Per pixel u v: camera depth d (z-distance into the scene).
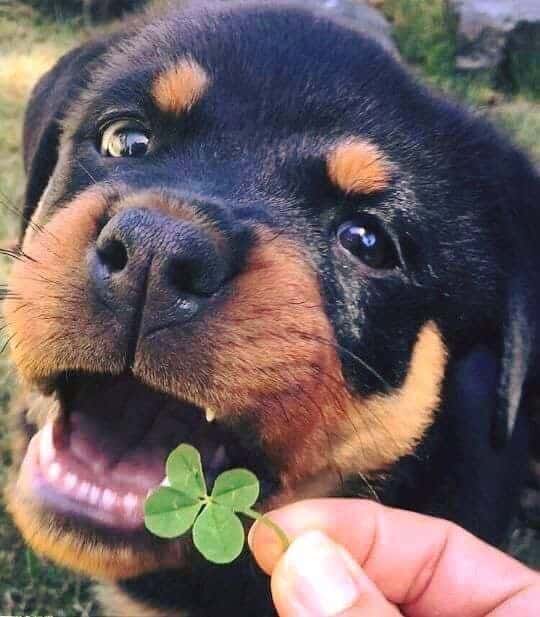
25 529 0.13
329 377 0.13
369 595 0.11
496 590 0.13
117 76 0.16
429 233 0.15
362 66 0.15
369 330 0.14
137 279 0.11
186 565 0.16
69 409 0.13
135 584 0.17
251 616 0.16
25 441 0.17
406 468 0.16
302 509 0.13
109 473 0.13
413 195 0.15
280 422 0.12
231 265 0.12
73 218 0.13
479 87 0.35
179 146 0.14
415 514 0.13
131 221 0.11
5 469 0.21
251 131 0.14
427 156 0.15
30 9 0.38
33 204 0.18
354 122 0.15
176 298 0.11
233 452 0.13
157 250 0.11
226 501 0.10
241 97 0.14
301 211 0.14
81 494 0.13
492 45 0.36
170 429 0.13
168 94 0.14
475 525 0.18
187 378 0.12
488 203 0.16
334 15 0.17
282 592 0.11
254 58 0.15
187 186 0.13
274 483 0.14
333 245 0.14
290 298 0.12
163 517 0.10
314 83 0.15
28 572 0.20
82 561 0.13
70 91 0.17
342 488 0.15
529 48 0.36
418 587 0.13
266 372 0.12
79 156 0.15
